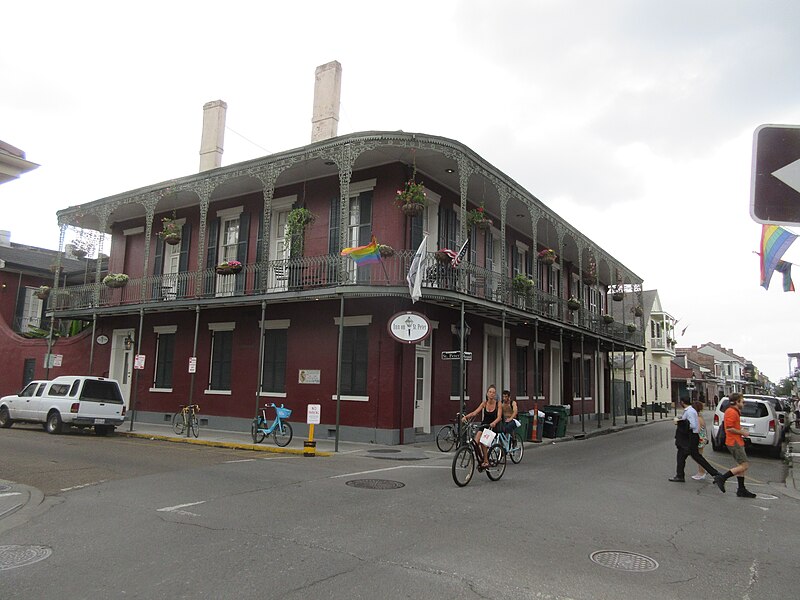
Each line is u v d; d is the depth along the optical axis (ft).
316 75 62.85
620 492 32.14
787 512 29.30
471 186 60.90
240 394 60.90
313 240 58.70
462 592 15.64
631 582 16.94
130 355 72.64
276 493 28.66
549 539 21.29
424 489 30.50
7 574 16.75
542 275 85.25
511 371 73.46
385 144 49.67
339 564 17.69
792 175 9.63
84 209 72.28
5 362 83.20
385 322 52.60
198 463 38.81
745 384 317.22
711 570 18.44
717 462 51.75
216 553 18.66
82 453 43.39
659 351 152.15
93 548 19.27
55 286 75.72
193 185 61.16
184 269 69.46
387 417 51.34
